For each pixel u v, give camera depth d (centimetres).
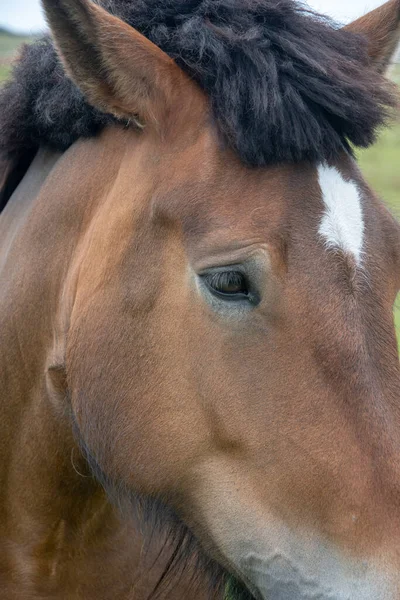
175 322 417
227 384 400
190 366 412
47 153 524
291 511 388
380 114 417
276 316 391
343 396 379
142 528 458
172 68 437
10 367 510
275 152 403
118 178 457
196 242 408
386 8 501
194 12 455
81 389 448
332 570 377
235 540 409
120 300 434
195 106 433
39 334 498
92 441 450
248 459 399
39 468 509
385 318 394
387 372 386
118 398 434
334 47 434
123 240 438
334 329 381
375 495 372
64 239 486
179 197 418
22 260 505
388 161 2409
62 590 528
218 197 409
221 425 405
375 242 405
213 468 413
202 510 423
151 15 464
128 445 434
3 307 511
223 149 417
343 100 403
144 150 446
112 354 434
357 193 413
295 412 386
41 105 496
